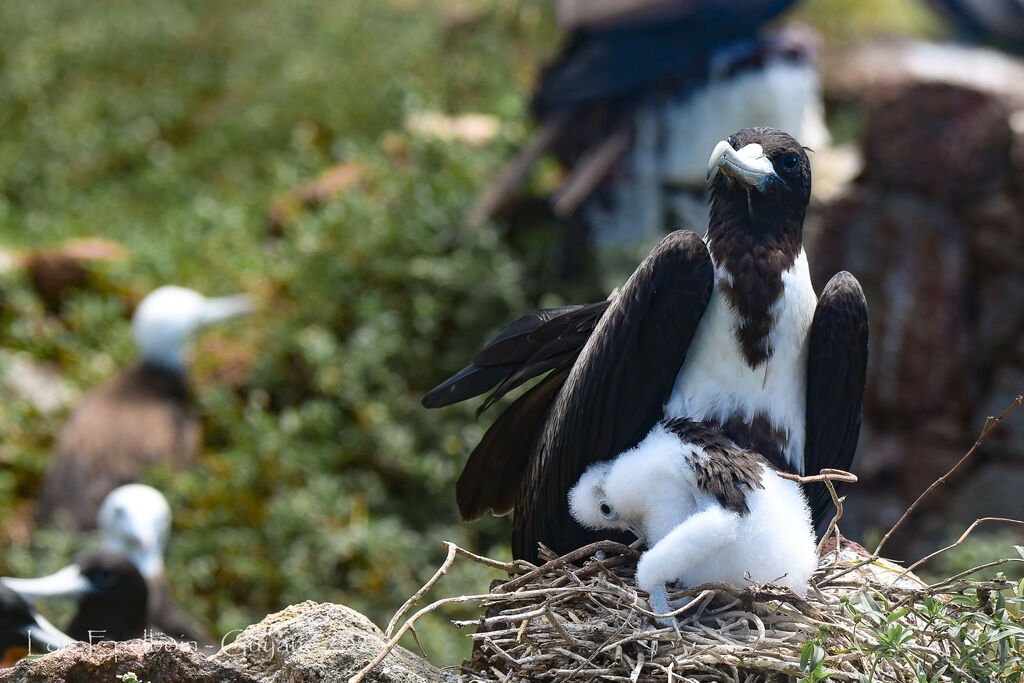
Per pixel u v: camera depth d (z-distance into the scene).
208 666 4.86
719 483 5.05
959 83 14.00
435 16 20.38
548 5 20.16
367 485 12.61
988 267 14.19
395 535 11.88
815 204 14.16
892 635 4.66
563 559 5.26
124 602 9.07
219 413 13.17
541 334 6.02
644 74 14.43
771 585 5.00
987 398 14.28
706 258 5.37
